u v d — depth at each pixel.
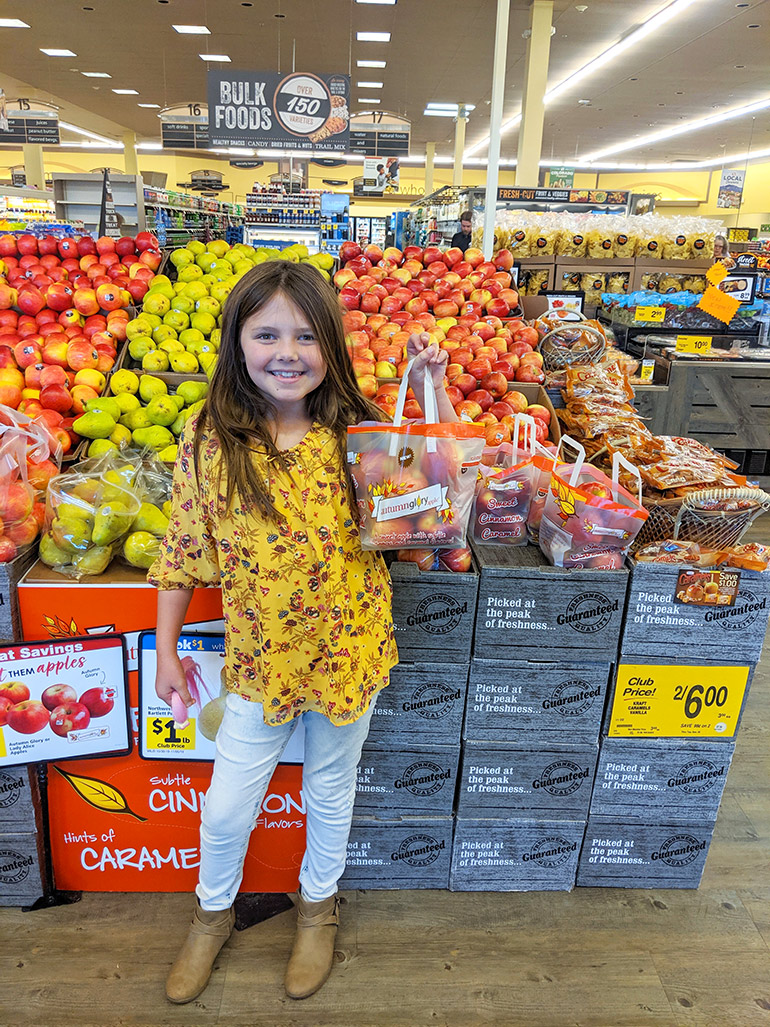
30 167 17.67
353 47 11.88
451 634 1.65
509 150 22.81
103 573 1.64
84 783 1.72
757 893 1.91
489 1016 1.56
